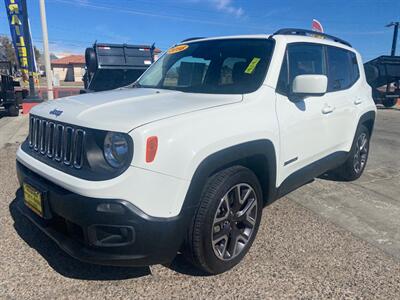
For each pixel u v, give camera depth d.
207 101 2.86
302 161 3.61
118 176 2.24
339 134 4.30
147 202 2.26
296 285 2.72
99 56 11.40
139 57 11.97
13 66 16.86
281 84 3.29
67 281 2.71
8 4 14.02
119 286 2.67
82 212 2.29
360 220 3.87
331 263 3.02
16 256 3.01
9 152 6.69
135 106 2.68
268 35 3.58
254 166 3.11
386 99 17.97
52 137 2.72
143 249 2.31
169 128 2.33
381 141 8.66
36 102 14.48
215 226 2.67
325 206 4.23
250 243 3.01
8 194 4.39
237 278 2.79
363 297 2.60
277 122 3.10
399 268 2.97
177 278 2.78
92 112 2.55
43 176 2.61
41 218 2.81
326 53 4.12
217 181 2.62
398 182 5.27
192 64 3.69
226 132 2.60
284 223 3.74
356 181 5.23
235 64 3.41
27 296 2.54
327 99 3.96
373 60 17.67
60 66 72.56
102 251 2.36
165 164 2.28
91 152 2.38
